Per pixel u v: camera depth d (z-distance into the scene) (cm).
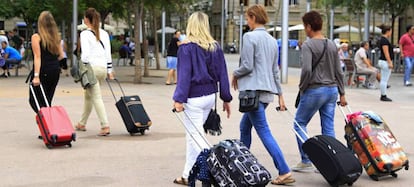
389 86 2409
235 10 7419
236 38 7400
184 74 749
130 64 4106
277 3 6781
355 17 6456
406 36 2433
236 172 631
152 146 1062
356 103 1795
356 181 841
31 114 1430
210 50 764
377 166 834
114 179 827
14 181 805
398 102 1848
